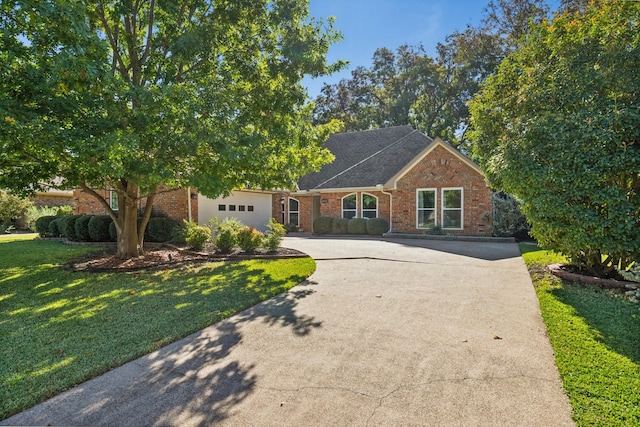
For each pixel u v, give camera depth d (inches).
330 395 122.3
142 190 349.4
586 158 232.8
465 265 354.3
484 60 1085.8
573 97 252.2
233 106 319.0
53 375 137.6
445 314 205.3
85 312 215.5
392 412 111.9
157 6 351.9
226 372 140.1
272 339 172.7
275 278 301.6
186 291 263.1
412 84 1256.8
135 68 360.8
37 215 872.9
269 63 361.7
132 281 298.8
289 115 372.5
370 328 185.2
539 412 110.5
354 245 517.7
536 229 284.0
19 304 233.8
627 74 233.3
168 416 111.5
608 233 237.6
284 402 118.5
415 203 664.4
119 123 267.7
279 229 455.8
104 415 112.6
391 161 761.6
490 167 314.0
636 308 205.8
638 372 131.9
